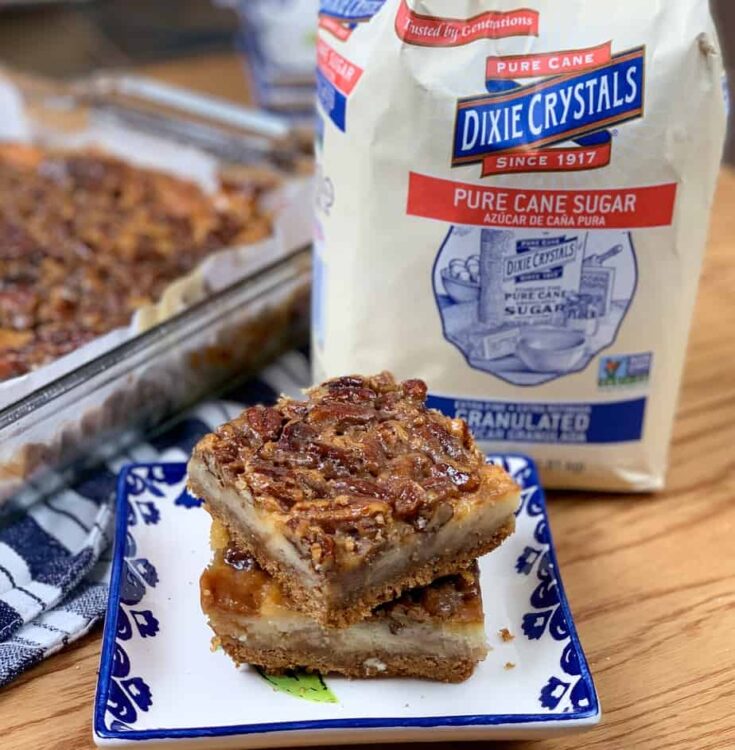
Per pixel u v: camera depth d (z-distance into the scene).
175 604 0.30
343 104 0.32
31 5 0.83
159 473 0.35
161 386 0.39
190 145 0.58
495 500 0.27
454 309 0.33
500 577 0.32
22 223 0.49
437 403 0.35
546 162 0.31
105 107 0.62
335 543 0.26
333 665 0.28
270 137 0.60
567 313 0.33
